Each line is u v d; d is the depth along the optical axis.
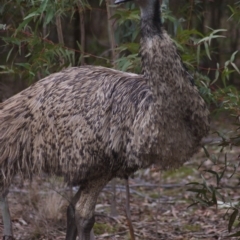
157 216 13.09
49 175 9.70
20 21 12.48
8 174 9.64
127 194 10.61
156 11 8.66
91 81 9.41
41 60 10.73
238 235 10.33
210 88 11.16
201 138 9.12
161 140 8.75
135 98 9.00
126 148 9.02
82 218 9.54
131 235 10.62
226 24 21.16
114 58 11.53
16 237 11.64
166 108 8.67
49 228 11.97
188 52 10.82
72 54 11.03
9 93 16.33
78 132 9.19
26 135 9.55
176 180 15.80
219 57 19.34
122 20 10.62
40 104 9.51
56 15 10.95
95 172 9.30
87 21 21.33
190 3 11.62
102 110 9.12
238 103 10.28
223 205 11.77
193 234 12.02
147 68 8.70
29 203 12.47
